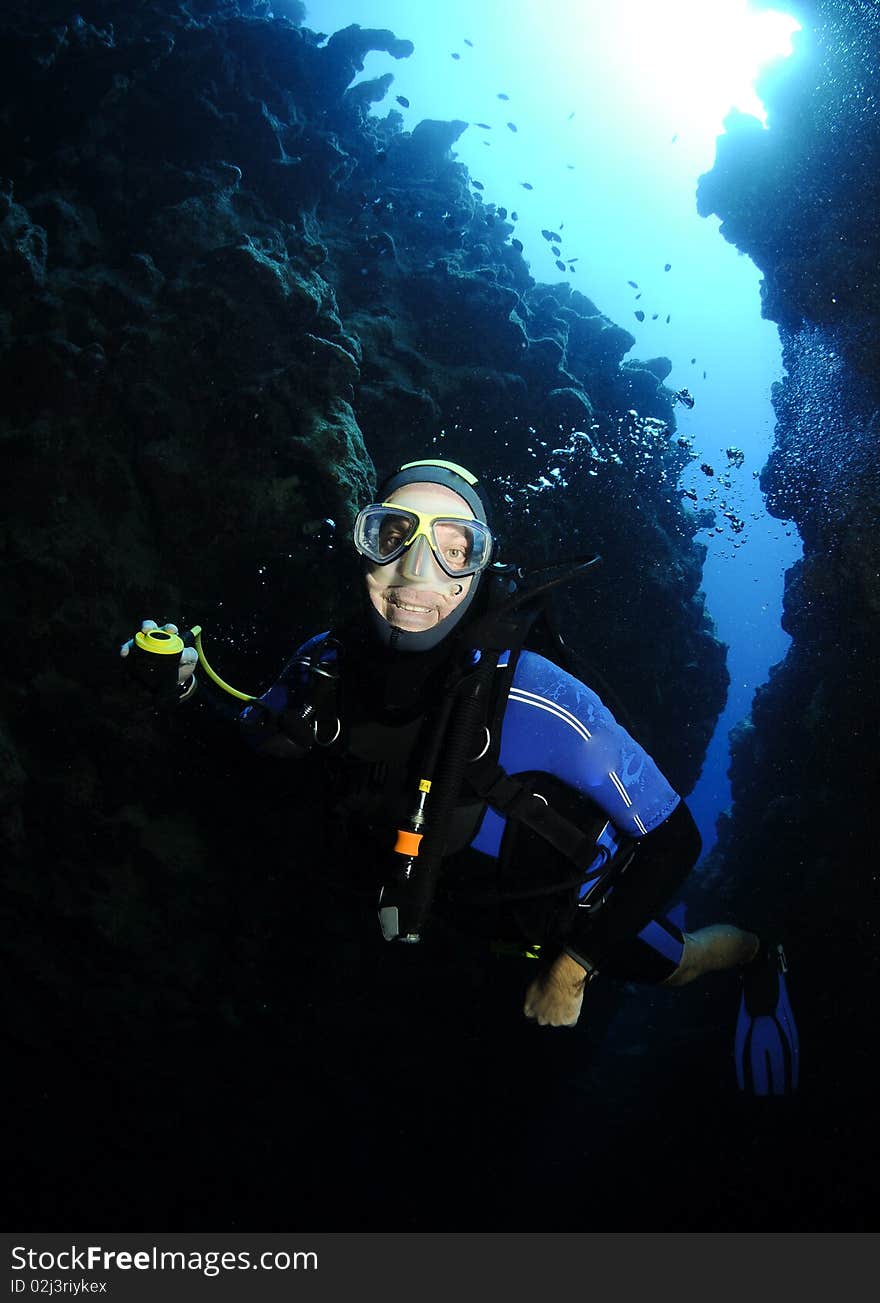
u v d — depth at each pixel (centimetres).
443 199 764
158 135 618
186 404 530
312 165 645
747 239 652
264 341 538
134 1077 580
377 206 730
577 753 162
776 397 675
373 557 156
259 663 539
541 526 670
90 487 523
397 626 155
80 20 602
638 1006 837
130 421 524
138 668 158
